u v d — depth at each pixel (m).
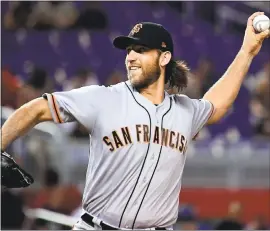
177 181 14.21
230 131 40.22
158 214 13.90
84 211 14.12
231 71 15.93
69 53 43.22
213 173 34.47
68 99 13.70
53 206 29.08
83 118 13.70
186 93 38.38
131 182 13.72
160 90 14.27
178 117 14.28
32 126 13.75
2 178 13.90
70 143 31.23
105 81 42.84
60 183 30.66
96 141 13.83
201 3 49.94
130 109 13.86
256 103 42.28
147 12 47.59
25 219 25.03
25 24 44.09
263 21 15.80
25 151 29.31
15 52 42.47
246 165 34.75
